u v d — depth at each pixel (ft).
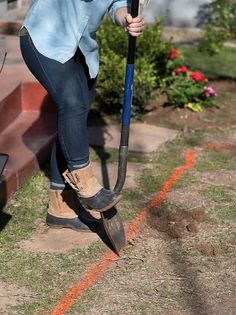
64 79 14.23
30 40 14.28
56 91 14.30
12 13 31.99
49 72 14.19
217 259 15.39
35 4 14.44
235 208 17.67
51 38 14.17
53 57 14.06
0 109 19.93
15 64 23.15
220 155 21.03
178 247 15.80
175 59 26.20
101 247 15.66
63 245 15.70
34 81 21.52
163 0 36.47
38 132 20.29
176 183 18.95
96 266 14.90
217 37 34.50
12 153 18.75
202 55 33.30
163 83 25.29
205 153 21.13
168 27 36.47
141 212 17.26
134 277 14.58
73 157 14.60
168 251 15.62
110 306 13.57
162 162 20.31
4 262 14.89
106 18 26.43
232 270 15.01
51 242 15.79
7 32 27.99
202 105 24.85
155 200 17.92
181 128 23.18
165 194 18.29
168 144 21.67
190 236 16.26
